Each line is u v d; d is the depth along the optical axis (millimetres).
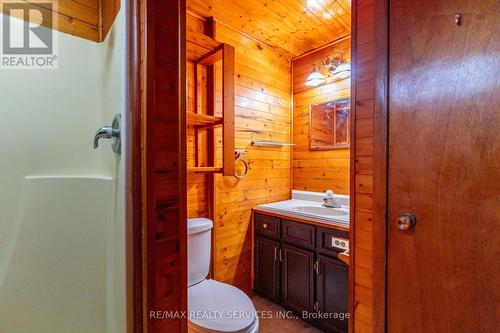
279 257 2045
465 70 589
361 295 1032
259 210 2215
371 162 997
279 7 1852
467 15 584
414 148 677
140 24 747
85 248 1063
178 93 811
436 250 639
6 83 1133
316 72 2328
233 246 2129
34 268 1089
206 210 1988
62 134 1248
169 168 787
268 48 2414
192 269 1590
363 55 1019
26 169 1170
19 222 1124
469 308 589
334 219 1706
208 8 1846
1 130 1124
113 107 959
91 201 1065
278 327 1839
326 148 2359
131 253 743
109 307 998
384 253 740
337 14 1943
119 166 849
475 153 578
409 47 684
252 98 2277
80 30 1283
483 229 568
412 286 683
